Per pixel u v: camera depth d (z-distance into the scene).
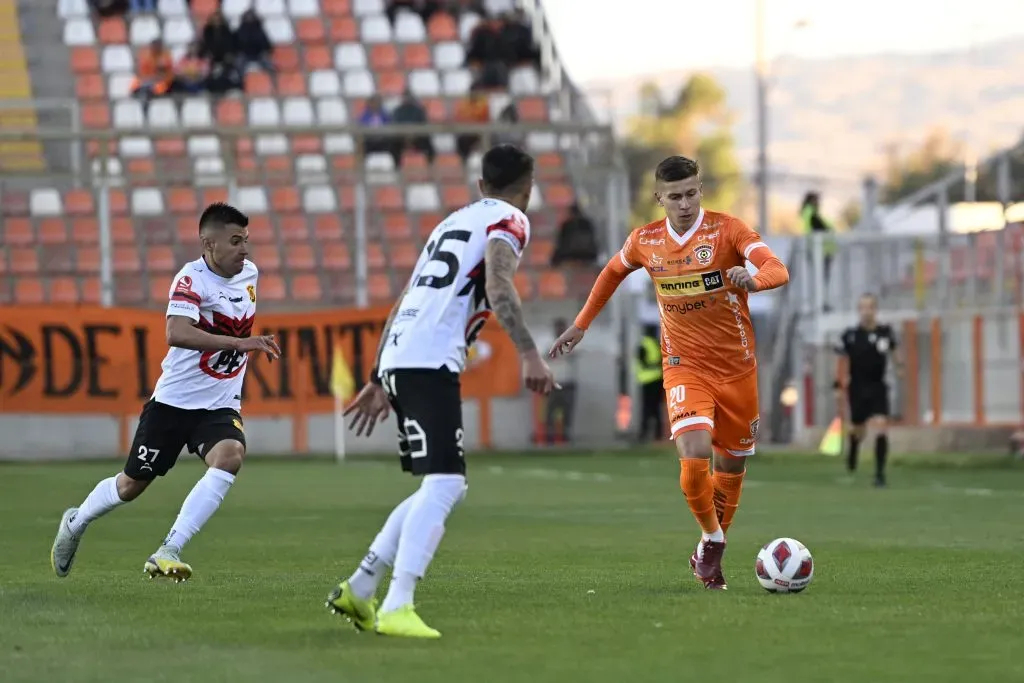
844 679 16.41
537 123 94.12
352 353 87.31
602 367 93.25
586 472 70.44
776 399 103.19
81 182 103.06
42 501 52.12
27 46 114.06
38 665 17.45
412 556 19.36
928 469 72.06
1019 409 82.81
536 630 20.11
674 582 26.53
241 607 22.81
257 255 99.38
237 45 112.69
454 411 19.55
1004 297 83.25
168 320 25.95
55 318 85.00
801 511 46.66
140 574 28.42
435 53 118.31
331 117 110.69
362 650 18.41
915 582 26.41
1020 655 18.03
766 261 25.41
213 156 96.31
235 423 26.83
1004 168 91.38
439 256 19.78
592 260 95.44
